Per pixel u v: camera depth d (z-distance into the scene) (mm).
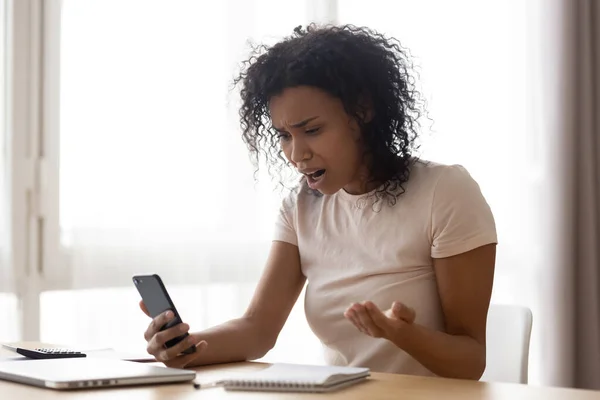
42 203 2559
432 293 1633
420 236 1619
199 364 1541
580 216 3484
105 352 1657
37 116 2559
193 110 2809
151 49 2738
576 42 3486
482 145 3344
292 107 1561
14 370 1263
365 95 1599
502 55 3393
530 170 3412
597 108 3527
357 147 1639
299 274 1810
